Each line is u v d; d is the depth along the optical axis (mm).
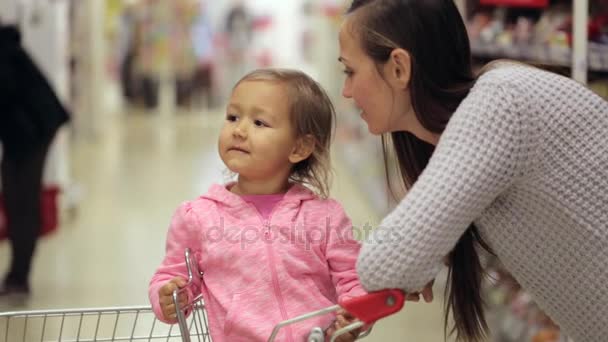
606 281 1600
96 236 5977
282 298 1757
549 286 1676
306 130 1850
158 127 13812
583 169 1571
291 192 1871
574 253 1609
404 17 1645
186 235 1848
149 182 8273
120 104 16875
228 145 1837
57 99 4715
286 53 17500
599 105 1612
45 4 6570
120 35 16484
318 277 1815
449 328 3867
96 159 9883
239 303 1745
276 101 1818
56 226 6133
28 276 4473
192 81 16641
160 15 16125
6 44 4582
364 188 7523
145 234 6031
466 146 1500
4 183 4531
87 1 11000
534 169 1568
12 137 4492
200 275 1854
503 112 1521
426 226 1469
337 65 10500
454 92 1661
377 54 1656
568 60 3004
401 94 1685
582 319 1674
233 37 16844
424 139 1770
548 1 3490
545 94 1574
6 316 1752
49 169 6410
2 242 5734
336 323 1643
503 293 3594
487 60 3918
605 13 2957
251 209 1842
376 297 1498
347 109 9828
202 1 16422
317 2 13648
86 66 11219
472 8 3871
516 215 1630
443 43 1659
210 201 1878
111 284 4676
